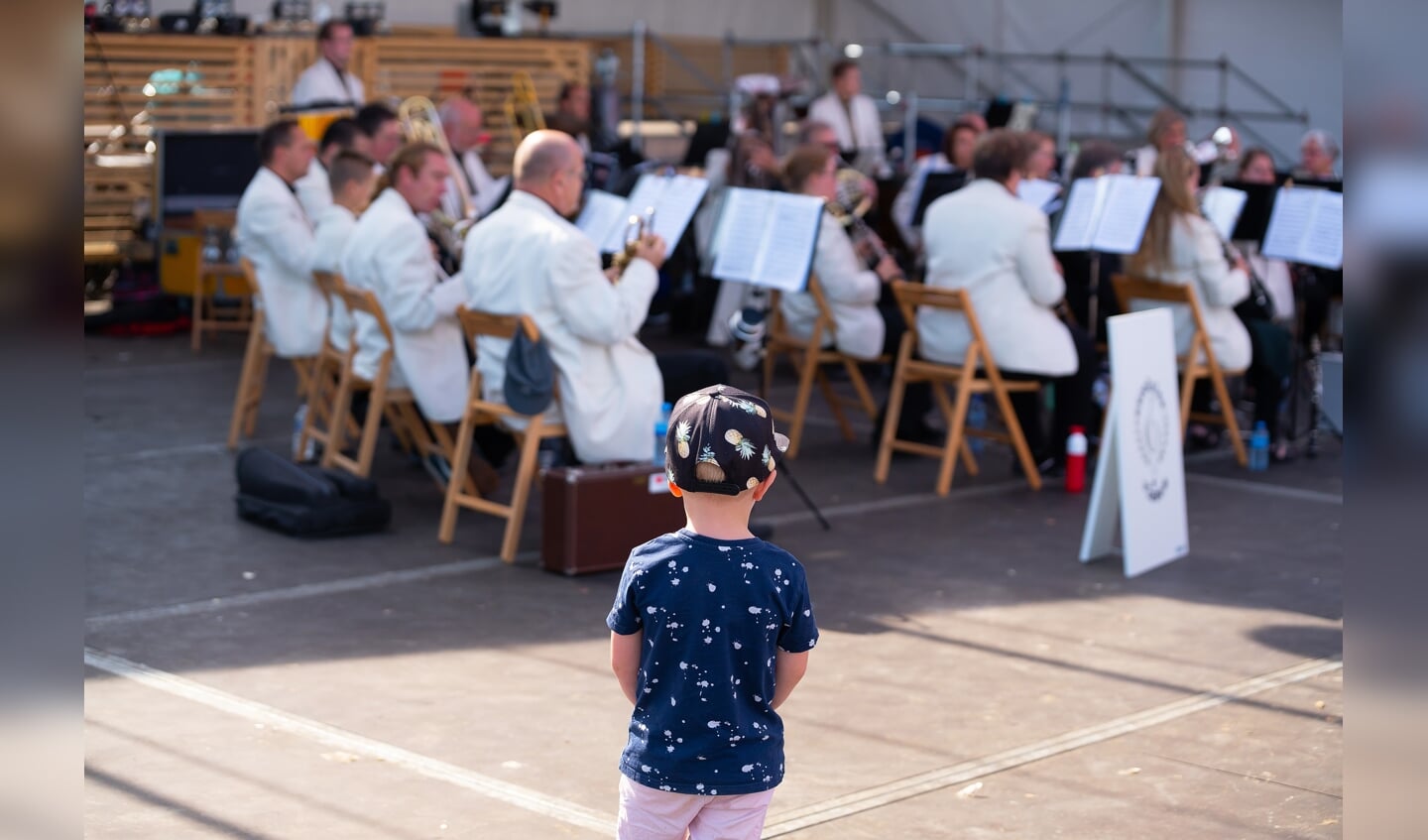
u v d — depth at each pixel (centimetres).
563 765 473
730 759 305
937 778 467
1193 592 687
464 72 1705
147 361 1302
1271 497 885
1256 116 2056
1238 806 447
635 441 719
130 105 1569
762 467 306
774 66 2261
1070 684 559
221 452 954
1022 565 729
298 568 702
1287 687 557
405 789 451
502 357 726
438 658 578
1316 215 984
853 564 726
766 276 857
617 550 707
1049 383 926
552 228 698
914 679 562
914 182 1259
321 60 1431
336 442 861
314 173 1036
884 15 2292
